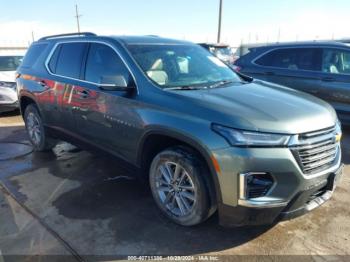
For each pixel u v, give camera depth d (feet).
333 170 8.94
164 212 10.14
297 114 8.66
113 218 10.30
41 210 10.84
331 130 9.06
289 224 9.89
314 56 20.34
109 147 11.86
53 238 9.29
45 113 15.21
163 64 11.34
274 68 21.84
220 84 11.25
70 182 13.02
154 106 9.66
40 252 8.70
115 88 10.31
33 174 13.89
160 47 12.25
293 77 20.85
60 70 14.12
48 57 15.07
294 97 10.25
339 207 10.82
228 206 8.30
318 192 8.95
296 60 21.02
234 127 8.00
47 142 16.15
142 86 10.34
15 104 25.39
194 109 8.80
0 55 31.24
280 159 7.86
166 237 9.32
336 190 12.01
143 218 10.30
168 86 10.34
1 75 26.66
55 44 14.92
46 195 11.92
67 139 14.38
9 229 9.75
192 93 9.69
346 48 19.20
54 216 10.44
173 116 9.07
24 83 16.37
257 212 8.08
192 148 9.12
